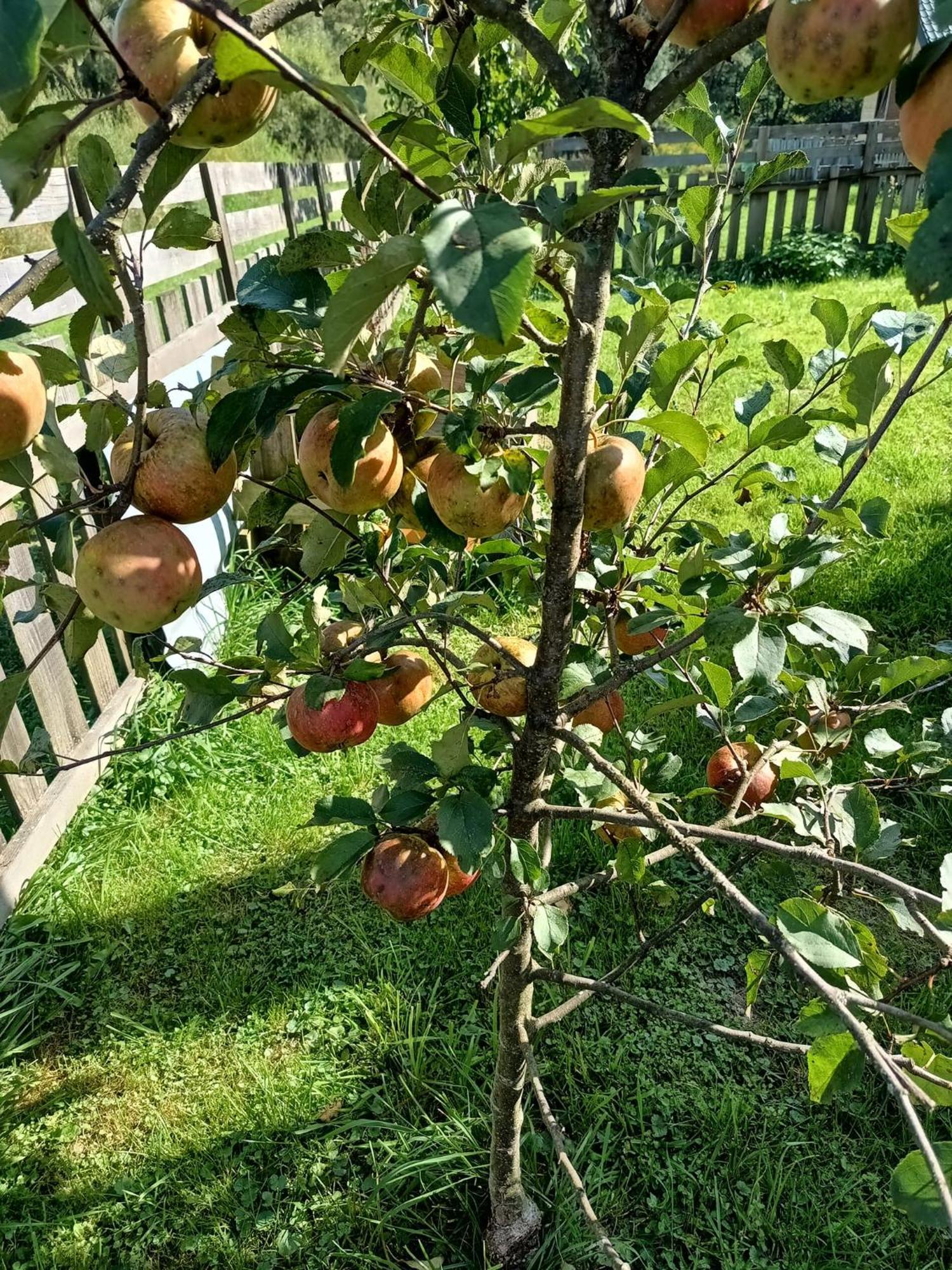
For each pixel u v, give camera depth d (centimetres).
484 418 127
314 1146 265
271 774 403
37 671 365
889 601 470
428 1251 242
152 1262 244
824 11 82
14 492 330
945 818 348
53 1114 281
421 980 307
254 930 335
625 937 318
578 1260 234
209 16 69
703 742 382
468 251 68
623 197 92
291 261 124
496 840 158
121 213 93
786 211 1418
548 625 137
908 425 683
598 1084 275
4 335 104
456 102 126
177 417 127
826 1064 111
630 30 100
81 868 359
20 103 74
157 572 121
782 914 110
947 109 78
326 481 129
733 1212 243
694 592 150
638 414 179
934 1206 92
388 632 147
